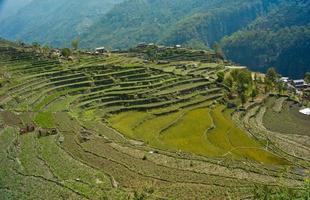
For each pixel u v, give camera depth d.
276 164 115.06
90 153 106.62
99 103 170.38
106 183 86.00
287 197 52.50
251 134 142.00
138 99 175.00
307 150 129.38
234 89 199.25
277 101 199.62
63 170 92.25
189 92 190.00
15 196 76.69
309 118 174.75
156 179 91.00
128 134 133.12
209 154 119.12
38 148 106.31
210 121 152.38
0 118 135.75
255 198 68.25
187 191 83.88
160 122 151.12
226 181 91.44
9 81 178.50
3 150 103.50
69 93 178.00
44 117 139.12
